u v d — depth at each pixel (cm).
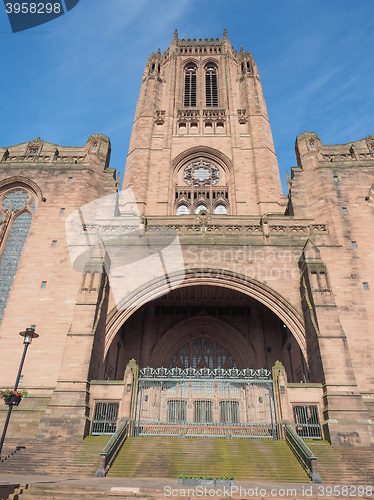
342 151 3497
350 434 1927
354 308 2489
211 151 4350
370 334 2391
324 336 2212
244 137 4459
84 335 2255
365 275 2627
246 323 3347
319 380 2178
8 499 1135
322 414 2056
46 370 2347
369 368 2277
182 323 3344
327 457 1702
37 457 1709
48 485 1229
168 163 4212
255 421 2706
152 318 3359
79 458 1691
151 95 4900
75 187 3191
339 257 2697
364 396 2191
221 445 1808
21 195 3250
